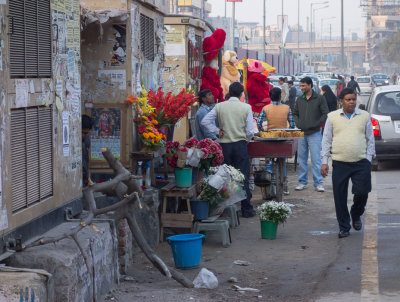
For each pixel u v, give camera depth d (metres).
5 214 4.32
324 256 6.73
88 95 7.70
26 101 4.69
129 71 7.65
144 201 7.05
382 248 6.97
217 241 7.66
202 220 7.48
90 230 5.29
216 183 7.48
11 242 4.40
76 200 5.87
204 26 12.70
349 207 9.65
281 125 10.83
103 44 7.66
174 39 11.33
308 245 7.30
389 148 13.23
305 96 11.18
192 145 7.68
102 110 7.70
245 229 8.33
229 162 8.92
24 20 4.70
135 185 5.42
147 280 5.99
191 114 11.59
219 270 6.31
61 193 5.47
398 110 13.35
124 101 7.66
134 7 7.76
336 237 7.66
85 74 7.71
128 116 7.66
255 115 12.73
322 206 9.80
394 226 8.15
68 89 5.65
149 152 7.64
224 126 8.87
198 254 6.40
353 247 7.08
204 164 7.80
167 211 7.83
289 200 10.33
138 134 7.70
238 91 8.95
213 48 12.67
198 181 8.03
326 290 5.45
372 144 7.55
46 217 5.09
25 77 4.73
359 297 5.19
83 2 7.54
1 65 4.27
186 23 11.29
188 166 7.50
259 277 6.04
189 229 7.77
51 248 4.69
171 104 7.95
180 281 5.70
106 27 7.64
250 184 10.88
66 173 5.60
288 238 7.72
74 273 4.57
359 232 7.88
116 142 7.68
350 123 7.52
